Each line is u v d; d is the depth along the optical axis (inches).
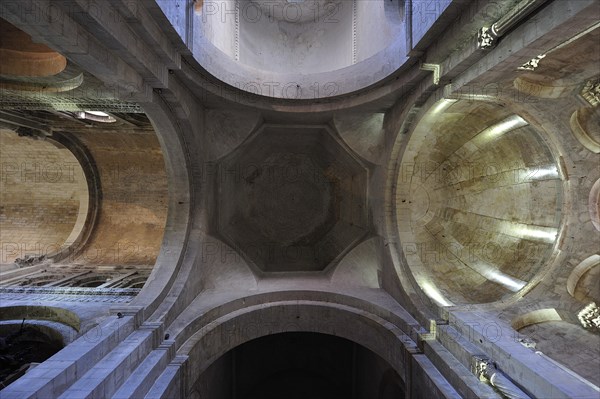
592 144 329.1
